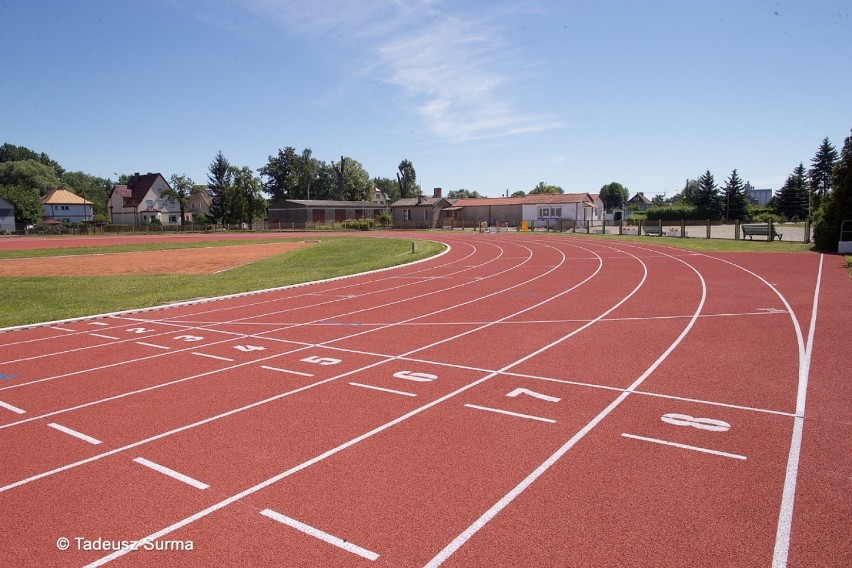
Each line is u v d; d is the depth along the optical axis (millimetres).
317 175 119000
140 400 7836
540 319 13094
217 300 17156
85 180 165125
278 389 8227
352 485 5227
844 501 4699
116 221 93500
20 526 4660
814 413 6688
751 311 12969
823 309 12828
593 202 75375
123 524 4656
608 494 4930
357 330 12391
